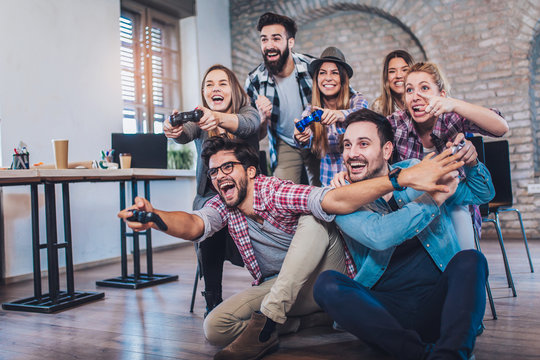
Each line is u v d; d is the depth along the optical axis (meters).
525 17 4.89
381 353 1.68
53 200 2.73
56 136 4.19
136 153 3.59
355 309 1.38
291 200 1.63
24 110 3.95
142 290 3.14
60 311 2.65
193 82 5.89
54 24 4.22
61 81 4.26
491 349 1.71
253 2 6.23
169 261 4.43
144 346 1.95
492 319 2.09
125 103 5.20
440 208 1.62
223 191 1.71
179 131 2.01
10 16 3.88
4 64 3.82
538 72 5.21
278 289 1.63
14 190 3.85
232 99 2.33
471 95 5.13
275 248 1.85
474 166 1.71
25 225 3.93
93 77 4.55
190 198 5.75
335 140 2.52
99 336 2.13
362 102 2.62
